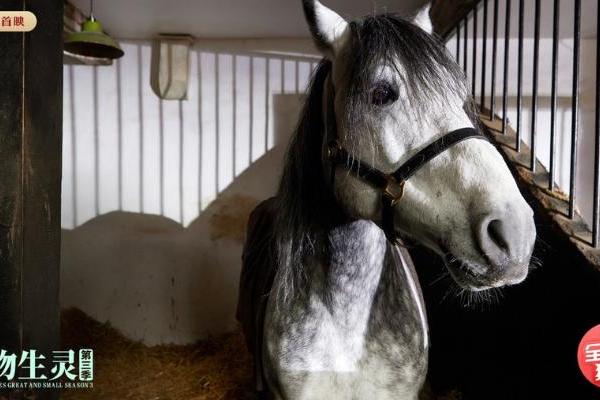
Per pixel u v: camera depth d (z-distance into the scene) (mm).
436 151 835
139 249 2957
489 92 2707
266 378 1183
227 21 2643
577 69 1320
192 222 2945
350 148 933
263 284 1320
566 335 1253
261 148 2922
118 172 2947
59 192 1520
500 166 811
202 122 2932
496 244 770
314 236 1099
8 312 1313
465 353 1967
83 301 2963
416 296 1242
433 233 847
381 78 866
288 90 2906
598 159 1201
